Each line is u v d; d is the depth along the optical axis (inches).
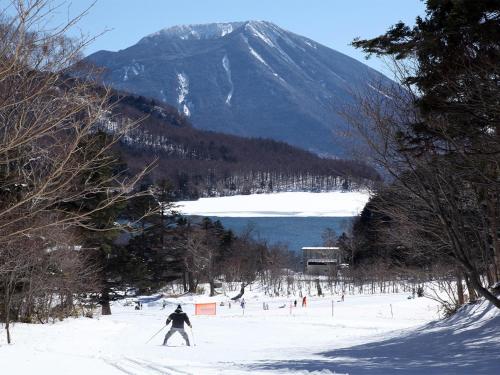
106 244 2415.1
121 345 1237.1
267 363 775.7
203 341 1375.5
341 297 3420.3
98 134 343.9
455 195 875.4
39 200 355.9
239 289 4662.9
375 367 682.2
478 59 615.2
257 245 5595.5
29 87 318.0
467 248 841.5
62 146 335.9
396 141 771.4
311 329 1756.9
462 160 721.6
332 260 5255.9
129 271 2682.1
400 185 893.2
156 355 986.7
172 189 3823.8
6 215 356.5
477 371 614.9
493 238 1010.7
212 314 2741.1
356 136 872.9
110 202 373.1
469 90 617.9
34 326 1553.9
